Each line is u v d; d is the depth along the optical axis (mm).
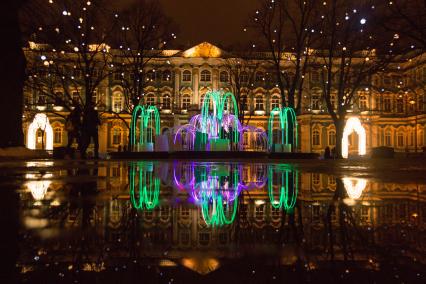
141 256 1562
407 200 3488
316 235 1987
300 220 2439
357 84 31719
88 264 1454
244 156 23953
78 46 30938
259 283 1248
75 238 1880
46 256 1554
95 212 2719
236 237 1930
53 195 3752
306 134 64875
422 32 18172
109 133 63062
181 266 1432
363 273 1377
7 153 15094
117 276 1311
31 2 16312
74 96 60406
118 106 63000
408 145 66750
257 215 2637
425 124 62031
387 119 66938
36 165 11062
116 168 10023
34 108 58750
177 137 32375
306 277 1321
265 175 7223
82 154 23516
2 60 14914
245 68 55250
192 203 3229
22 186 4730
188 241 1838
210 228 2168
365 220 2467
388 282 1285
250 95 65438
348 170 9547
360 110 65688
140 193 3971
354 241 1867
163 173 7852
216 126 29109
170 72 66000
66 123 23312
